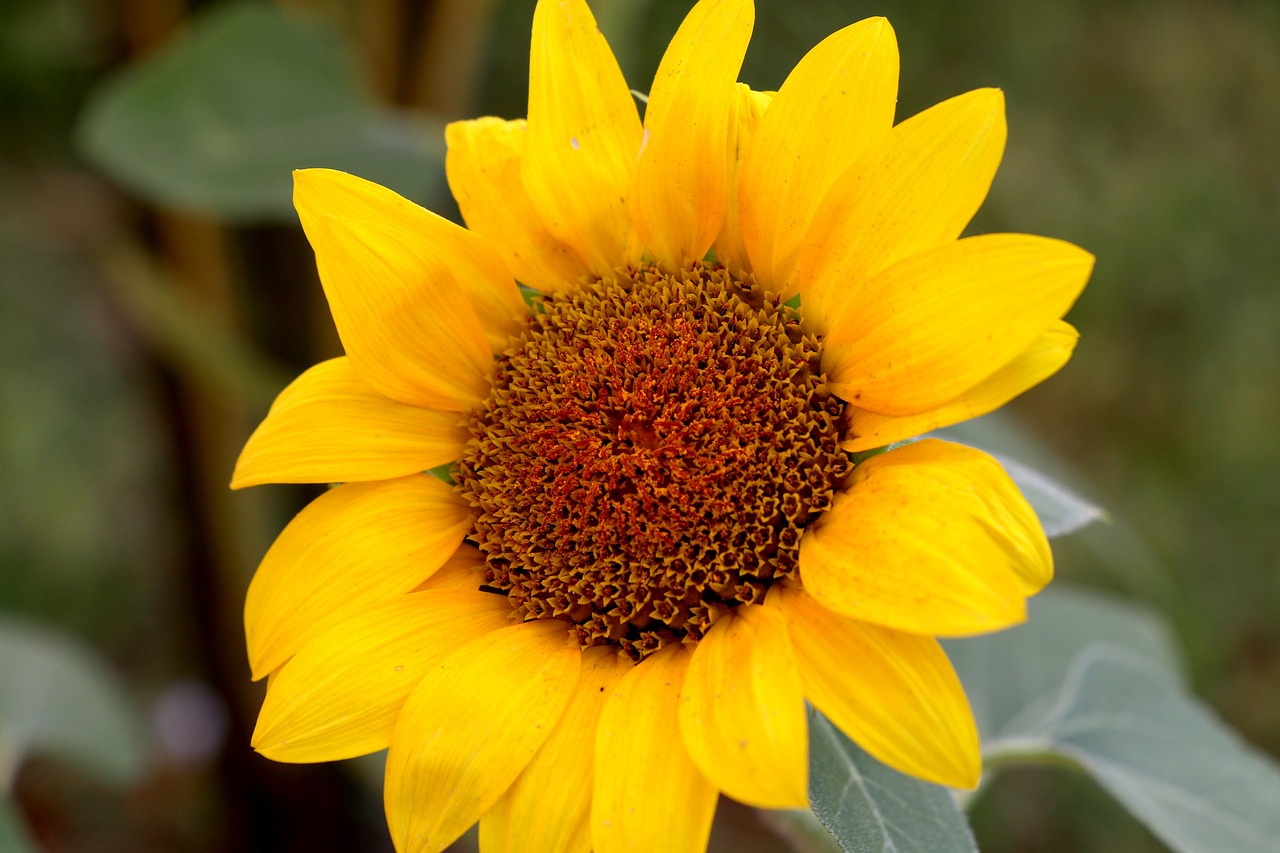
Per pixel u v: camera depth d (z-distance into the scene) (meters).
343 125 0.69
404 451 0.56
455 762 0.53
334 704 0.54
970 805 0.61
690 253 0.56
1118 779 0.60
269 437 0.56
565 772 0.53
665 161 0.55
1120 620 0.67
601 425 0.56
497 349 0.57
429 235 0.56
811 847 0.57
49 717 0.73
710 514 0.55
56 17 0.79
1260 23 1.24
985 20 1.12
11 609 0.97
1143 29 1.21
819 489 0.54
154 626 1.05
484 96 0.95
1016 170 1.12
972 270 0.52
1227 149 1.19
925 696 0.51
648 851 0.52
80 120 0.81
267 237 0.74
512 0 0.94
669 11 0.89
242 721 0.91
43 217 0.92
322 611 0.55
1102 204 1.13
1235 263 1.15
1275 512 1.07
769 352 0.55
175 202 0.68
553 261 0.57
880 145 0.53
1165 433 1.12
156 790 1.03
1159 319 1.15
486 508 0.56
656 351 0.56
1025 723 0.64
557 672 0.54
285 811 0.94
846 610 0.52
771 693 0.52
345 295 0.55
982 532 0.51
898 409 0.53
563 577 0.55
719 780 0.51
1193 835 0.59
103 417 1.03
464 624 0.55
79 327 1.03
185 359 0.78
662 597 0.55
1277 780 0.60
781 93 0.55
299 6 0.72
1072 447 1.13
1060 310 0.52
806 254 0.54
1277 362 1.12
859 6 1.01
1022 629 0.66
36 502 1.01
